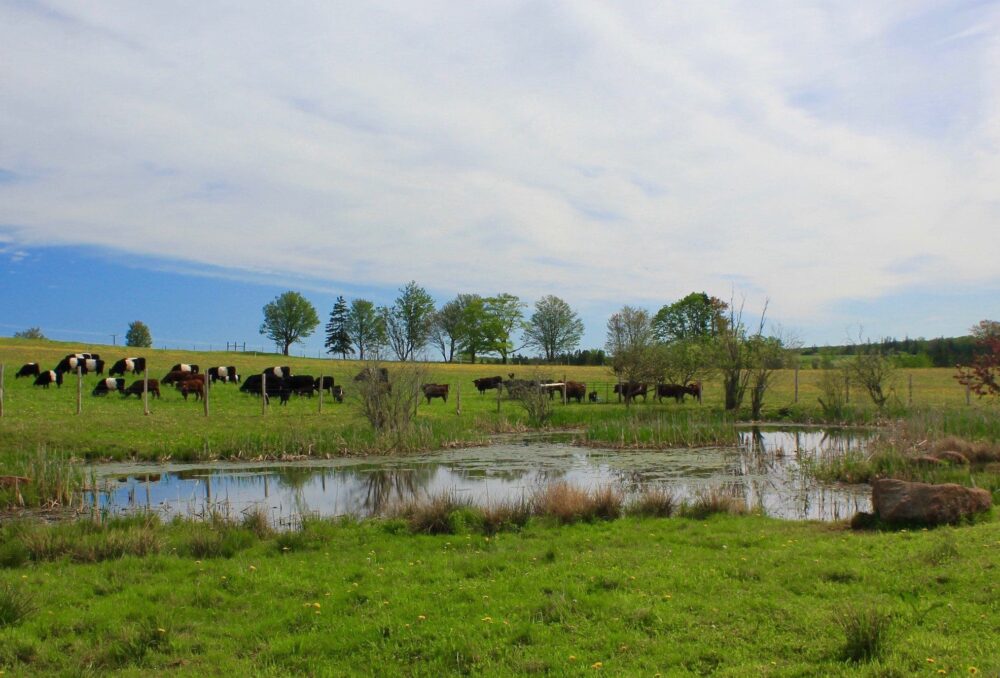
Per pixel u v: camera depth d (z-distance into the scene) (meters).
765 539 11.88
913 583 8.70
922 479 17.23
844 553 10.38
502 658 7.14
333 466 23.45
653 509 15.05
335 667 7.18
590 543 12.10
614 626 7.85
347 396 31.94
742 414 40.59
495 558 10.86
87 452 23.69
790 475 21.33
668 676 6.59
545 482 20.45
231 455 24.53
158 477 21.17
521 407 41.59
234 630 8.24
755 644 7.25
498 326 97.06
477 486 19.80
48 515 15.53
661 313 77.88
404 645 7.61
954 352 61.41
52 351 57.56
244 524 13.82
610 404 46.44
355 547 12.32
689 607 8.33
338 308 115.75
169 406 34.28
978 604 7.95
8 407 30.02
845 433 33.06
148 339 115.25
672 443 28.95
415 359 31.64
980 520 12.39
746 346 40.94
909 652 6.72
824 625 7.55
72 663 7.32
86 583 10.00
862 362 38.59
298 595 9.48
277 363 63.16
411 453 26.62
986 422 25.95
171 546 12.19
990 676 6.11
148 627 8.08
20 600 8.70
